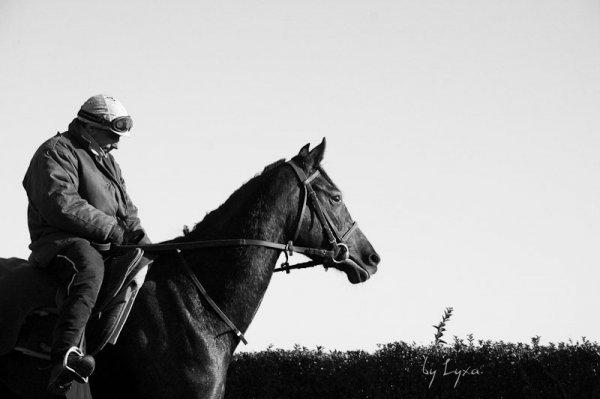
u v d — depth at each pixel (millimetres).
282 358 15734
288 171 8711
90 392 7996
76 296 7695
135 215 8977
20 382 7828
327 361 15422
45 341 7855
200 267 8305
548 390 13539
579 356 13438
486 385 13984
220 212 8609
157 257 8359
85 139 8391
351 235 8977
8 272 8086
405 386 14383
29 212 8273
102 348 7852
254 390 15734
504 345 14383
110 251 8258
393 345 15086
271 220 8508
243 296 8312
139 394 7855
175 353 7922
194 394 7918
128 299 7863
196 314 8109
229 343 8250
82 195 8266
